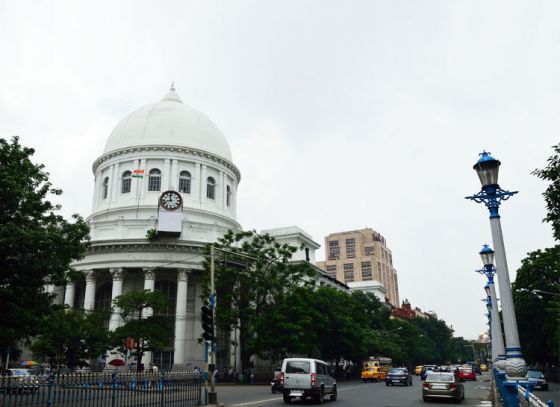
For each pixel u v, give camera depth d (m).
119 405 16.44
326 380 24.67
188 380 20.34
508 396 12.23
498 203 13.53
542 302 50.00
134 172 62.78
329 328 54.81
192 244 54.09
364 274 165.38
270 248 50.94
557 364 54.94
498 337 24.41
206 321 23.22
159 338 43.94
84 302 55.50
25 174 22.56
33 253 21.11
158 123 66.75
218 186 67.38
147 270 53.00
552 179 16.34
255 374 53.97
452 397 24.72
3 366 40.19
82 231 24.45
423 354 105.50
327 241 176.38
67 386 14.34
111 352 45.69
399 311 129.25
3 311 20.31
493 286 25.06
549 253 51.38
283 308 46.09
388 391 33.34
